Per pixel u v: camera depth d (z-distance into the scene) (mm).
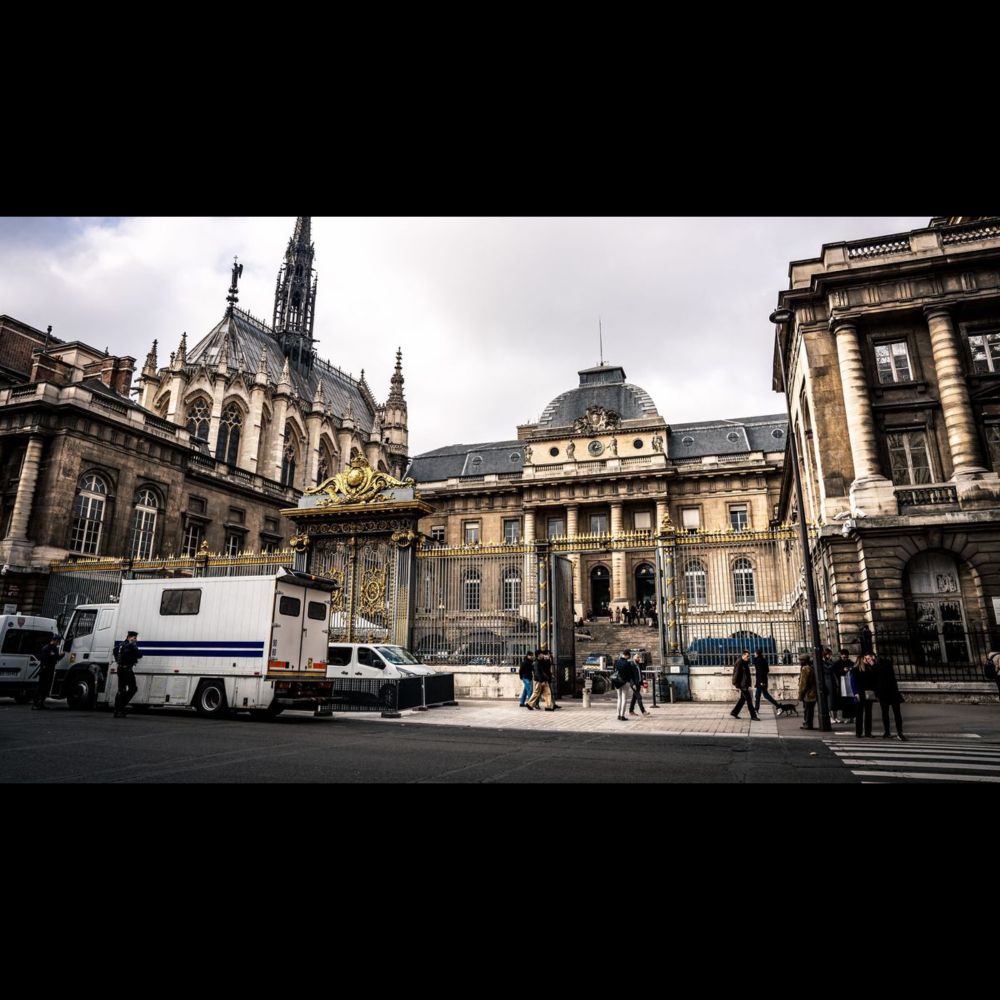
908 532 21219
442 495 58938
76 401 34000
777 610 21641
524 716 17938
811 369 24938
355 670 19078
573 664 24453
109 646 18312
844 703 15008
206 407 53781
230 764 9336
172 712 17875
